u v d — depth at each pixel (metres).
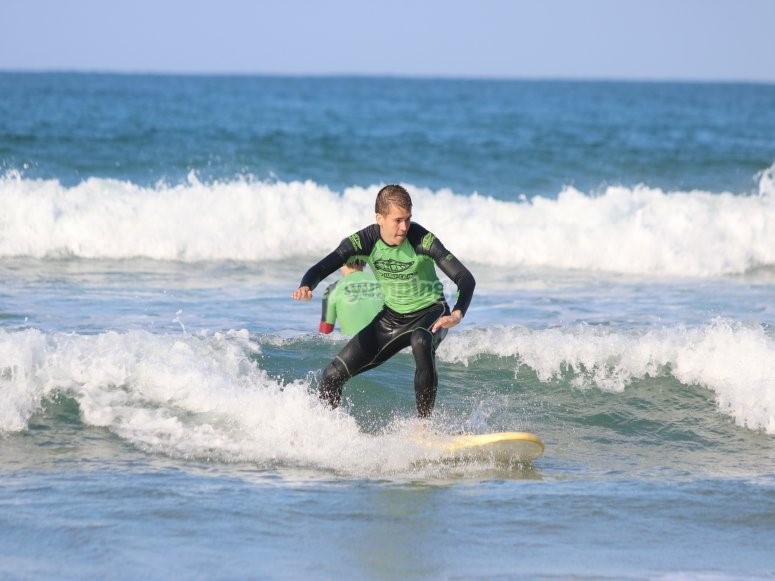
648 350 26.95
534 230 48.19
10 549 15.20
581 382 26.08
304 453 20.58
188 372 23.45
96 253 44.19
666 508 18.12
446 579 14.73
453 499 18.34
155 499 17.69
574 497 18.62
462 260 46.88
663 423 23.98
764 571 15.34
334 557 15.44
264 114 149.00
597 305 36.25
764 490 19.30
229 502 17.69
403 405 24.42
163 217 46.88
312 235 48.16
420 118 152.88
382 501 18.09
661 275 44.56
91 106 152.25
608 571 15.16
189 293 36.22
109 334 25.16
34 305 32.84
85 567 14.64
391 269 20.34
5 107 140.25
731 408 24.59
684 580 14.88
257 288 37.78
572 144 102.19
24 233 44.25
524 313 34.12
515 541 16.34
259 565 15.00
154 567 14.73
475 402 24.83
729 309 35.97
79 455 20.14
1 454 20.03
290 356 26.73
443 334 21.08
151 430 21.44
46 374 22.95
